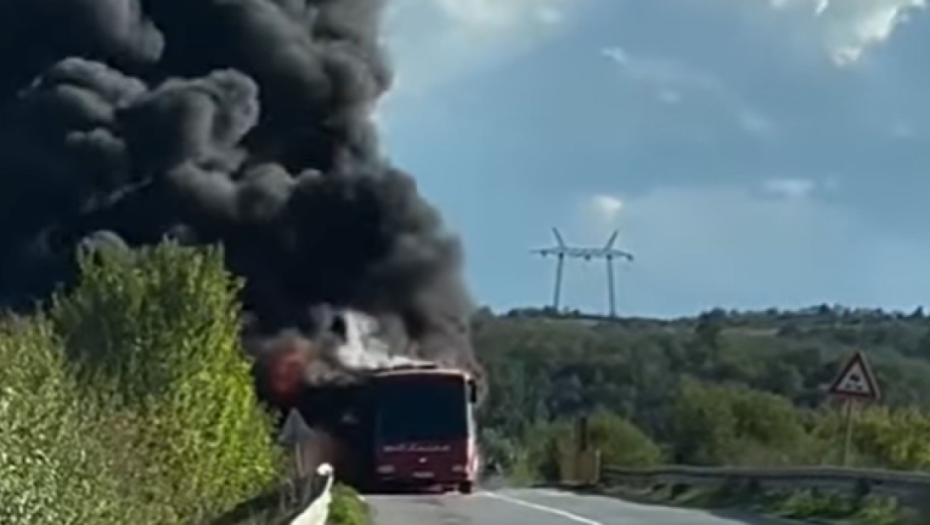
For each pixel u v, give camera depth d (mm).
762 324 118062
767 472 41344
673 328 120062
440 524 33125
